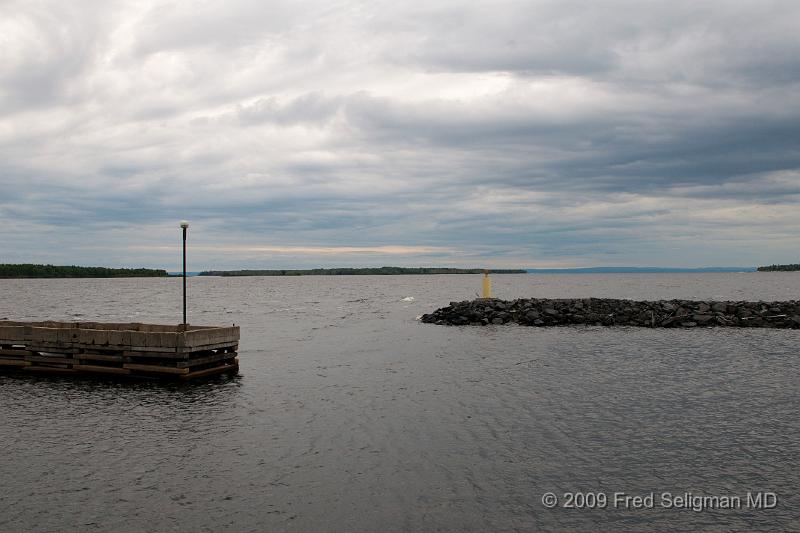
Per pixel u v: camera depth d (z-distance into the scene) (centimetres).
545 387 2086
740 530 1044
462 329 4059
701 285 13788
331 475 1270
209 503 1134
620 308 4528
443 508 1119
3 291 12781
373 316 5362
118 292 12294
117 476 1265
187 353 2234
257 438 1520
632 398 1914
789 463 1338
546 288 12756
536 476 1268
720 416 1702
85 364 2380
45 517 1077
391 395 1984
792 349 2931
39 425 1645
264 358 2798
